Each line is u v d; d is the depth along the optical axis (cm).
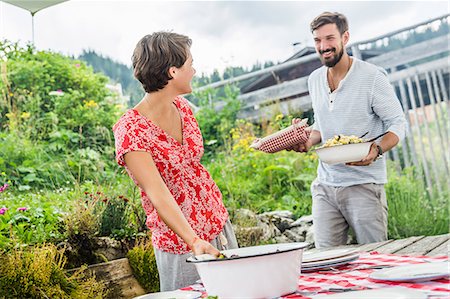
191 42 220
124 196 448
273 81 775
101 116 669
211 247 174
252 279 140
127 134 208
